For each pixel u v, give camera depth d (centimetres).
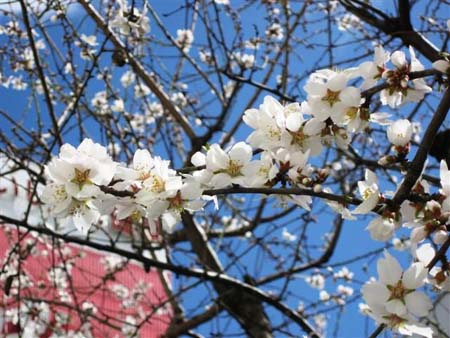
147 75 119
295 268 142
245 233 154
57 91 125
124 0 98
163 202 52
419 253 50
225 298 128
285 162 54
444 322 71
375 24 99
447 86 54
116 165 52
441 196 51
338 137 54
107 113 125
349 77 55
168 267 111
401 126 54
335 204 55
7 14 113
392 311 47
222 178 53
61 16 101
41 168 98
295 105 55
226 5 117
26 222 100
